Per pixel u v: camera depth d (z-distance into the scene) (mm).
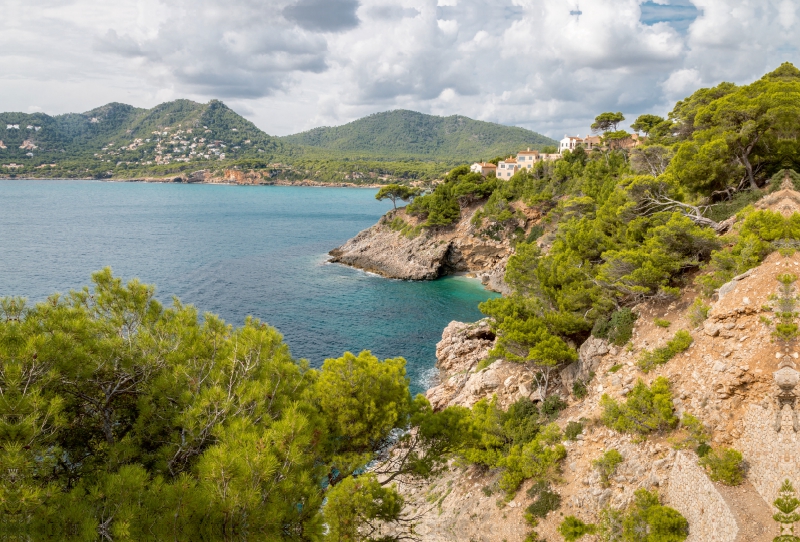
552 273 42562
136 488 11109
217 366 16578
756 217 28594
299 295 84062
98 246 120500
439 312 76562
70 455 13797
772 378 21281
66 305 16156
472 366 52281
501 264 97438
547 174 112312
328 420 19078
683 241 32219
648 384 27516
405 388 21859
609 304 35188
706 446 22078
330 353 58562
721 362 24062
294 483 13305
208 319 18734
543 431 31406
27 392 11844
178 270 98188
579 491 25547
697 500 20281
